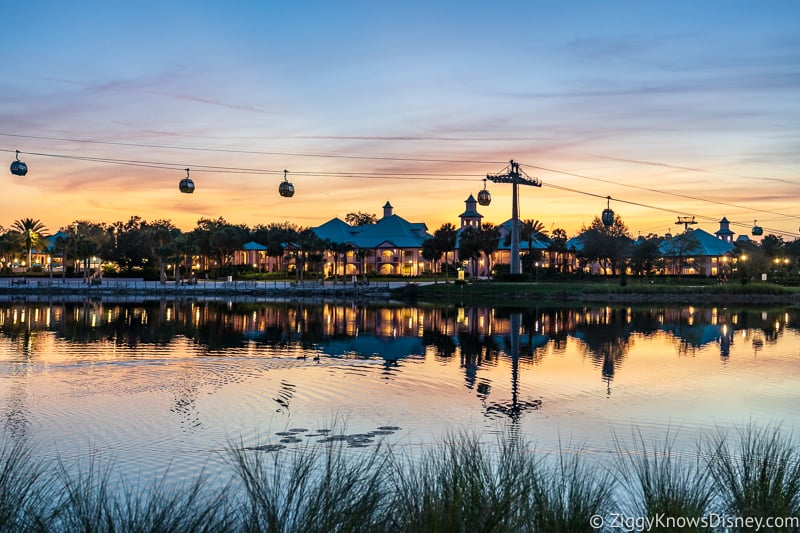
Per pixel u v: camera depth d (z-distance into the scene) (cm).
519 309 8612
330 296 11544
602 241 15175
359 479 1165
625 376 3522
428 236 17712
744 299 10350
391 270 16850
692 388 3183
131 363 3869
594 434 2323
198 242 16475
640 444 2166
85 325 6088
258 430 2373
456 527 959
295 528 1008
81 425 2444
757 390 3141
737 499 1185
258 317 7131
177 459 2000
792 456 1495
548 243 16938
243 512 1145
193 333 5481
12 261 17762
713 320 7012
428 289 11269
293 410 2703
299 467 1215
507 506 1021
